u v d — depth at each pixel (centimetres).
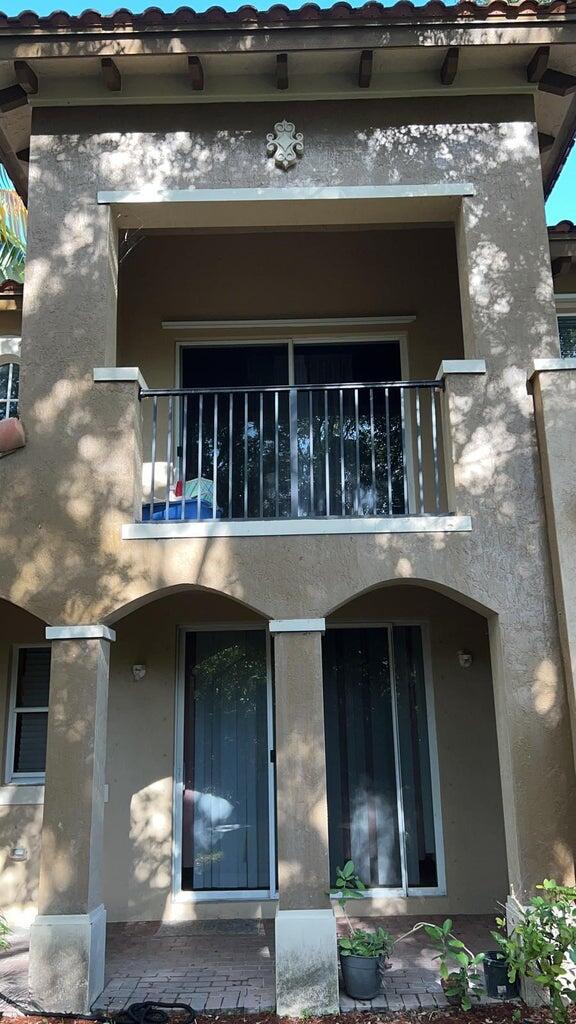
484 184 638
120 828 712
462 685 736
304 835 538
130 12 604
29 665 770
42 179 641
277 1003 507
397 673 752
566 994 452
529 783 543
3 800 720
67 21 608
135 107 652
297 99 650
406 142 645
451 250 812
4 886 707
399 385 616
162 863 705
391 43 613
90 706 559
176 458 782
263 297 805
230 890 713
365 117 649
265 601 571
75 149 646
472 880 702
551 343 612
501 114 650
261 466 605
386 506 786
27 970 573
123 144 647
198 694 753
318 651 566
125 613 595
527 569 575
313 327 804
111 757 725
